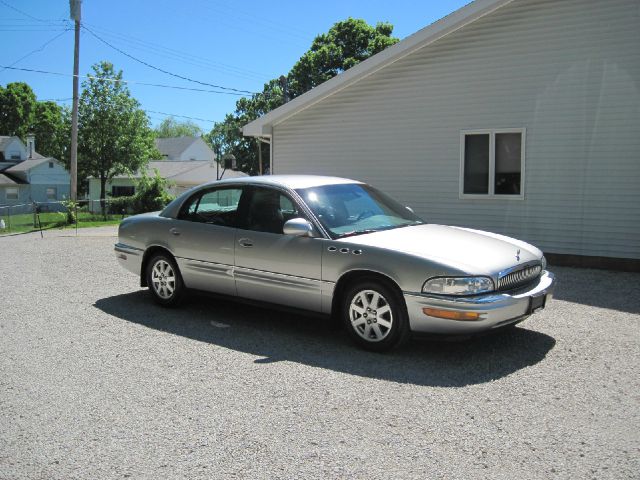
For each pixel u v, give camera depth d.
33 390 4.46
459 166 11.11
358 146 12.23
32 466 3.34
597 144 9.80
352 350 5.38
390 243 5.30
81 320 6.52
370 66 11.48
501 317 4.88
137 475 3.23
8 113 66.44
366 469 3.26
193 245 6.53
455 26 10.60
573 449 3.46
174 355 5.27
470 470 3.24
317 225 5.65
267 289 5.94
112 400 4.26
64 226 23.56
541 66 10.17
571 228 10.11
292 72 37.19
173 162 50.94
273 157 13.30
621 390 4.36
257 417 3.95
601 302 7.21
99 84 39.53
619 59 9.52
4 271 10.15
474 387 4.45
